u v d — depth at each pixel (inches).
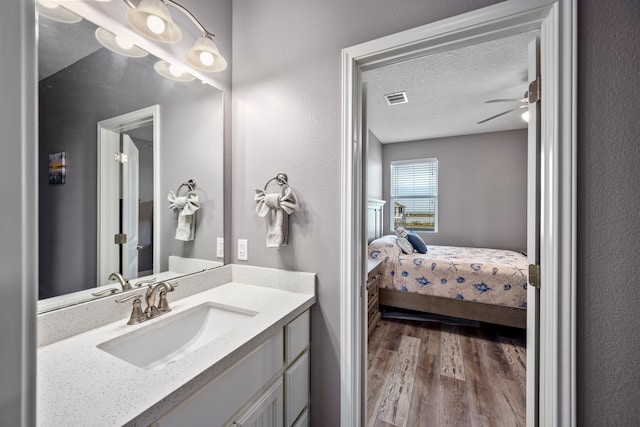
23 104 12.1
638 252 32.1
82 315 35.3
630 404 32.6
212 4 54.6
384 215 188.2
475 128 155.9
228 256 58.7
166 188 47.9
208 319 47.0
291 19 52.7
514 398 69.6
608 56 32.8
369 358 89.3
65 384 25.0
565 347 34.5
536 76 39.0
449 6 40.3
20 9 12.1
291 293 51.4
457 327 113.3
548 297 36.1
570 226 34.1
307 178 51.1
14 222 11.9
